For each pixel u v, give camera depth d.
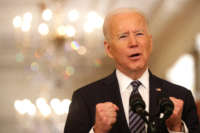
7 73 26.23
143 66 4.94
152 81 5.10
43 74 22.23
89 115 4.92
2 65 25.94
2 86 26.42
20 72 26.20
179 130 4.46
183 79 23.00
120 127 4.77
